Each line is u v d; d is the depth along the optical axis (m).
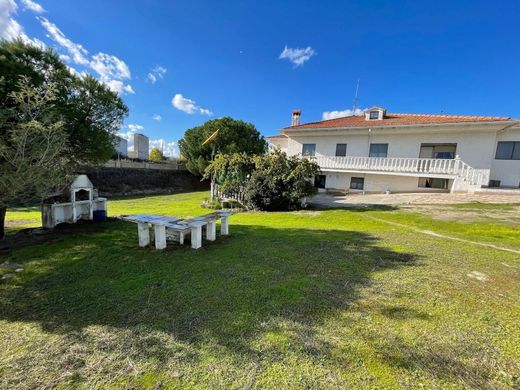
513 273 3.88
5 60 5.20
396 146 18.50
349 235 6.46
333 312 2.72
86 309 2.80
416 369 1.92
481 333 2.38
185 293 3.17
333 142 20.88
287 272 3.88
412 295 3.13
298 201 12.33
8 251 4.98
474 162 16.22
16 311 2.77
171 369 1.92
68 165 6.80
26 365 1.97
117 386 1.77
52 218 6.96
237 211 11.95
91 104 7.01
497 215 9.17
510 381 1.82
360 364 1.97
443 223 8.03
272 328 2.43
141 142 35.72
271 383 1.78
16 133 4.37
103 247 5.25
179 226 4.98
